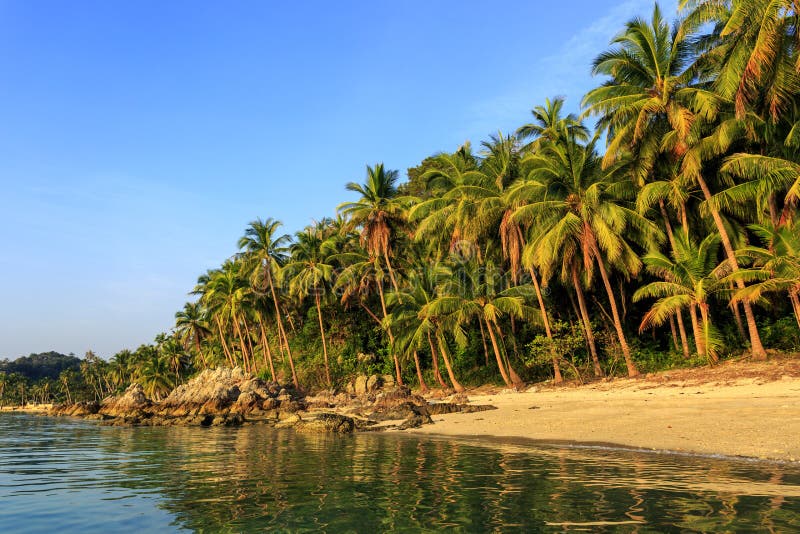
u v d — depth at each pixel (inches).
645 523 250.2
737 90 890.1
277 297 2262.6
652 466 418.0
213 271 2655.0
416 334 1507.1
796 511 261.3
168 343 3976.4
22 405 6363.2
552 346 1235.2
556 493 328.2
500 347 1563.7
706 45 1053.2
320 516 291.0
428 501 320.2
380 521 275.3
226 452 660.1
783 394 721.6
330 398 1653.5
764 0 812.0
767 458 426.3
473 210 1373.0
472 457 521.0
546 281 1241.4
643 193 1061.1
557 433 670.5
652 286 1065.5
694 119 978.7
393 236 1729.8
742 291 951.6
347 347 2165.4
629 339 1333.7
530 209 1171.3
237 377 1911.9
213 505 331.3
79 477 490.9
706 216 1161.4
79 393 5969.5
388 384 1777.8
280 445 726.5
